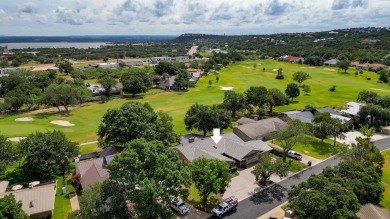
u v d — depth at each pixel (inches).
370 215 1321.4
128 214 1391.5
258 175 1860.2
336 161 2288.4
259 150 2218.3
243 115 3639.3
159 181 1374.3
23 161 2102.6
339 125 2578.7
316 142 2721.5
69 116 3688.5
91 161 1983.3
